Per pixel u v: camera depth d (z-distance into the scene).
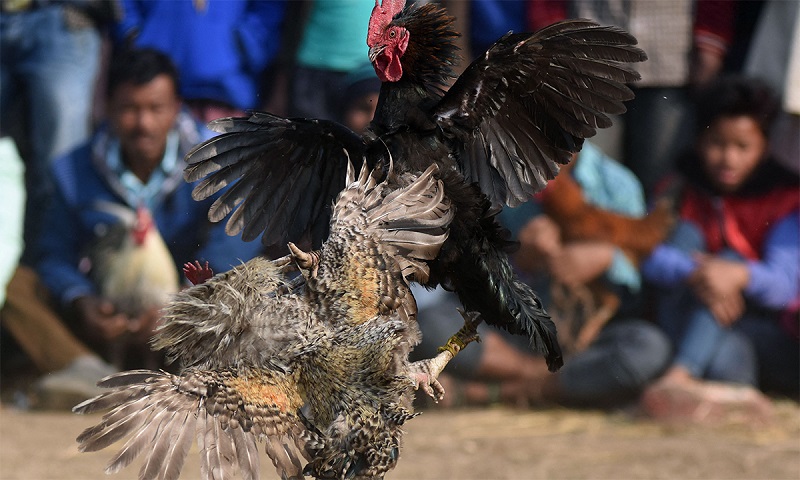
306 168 15.70
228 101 33.12
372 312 13.19
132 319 31.36
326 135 15.38
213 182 15.61
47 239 32.38
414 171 14.74
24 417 30.16
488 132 15.40
